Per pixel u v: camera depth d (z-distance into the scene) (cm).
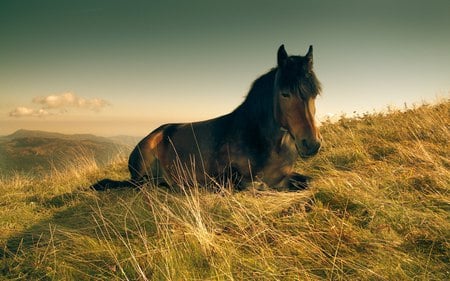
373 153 739
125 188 711
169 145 698
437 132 788
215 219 482
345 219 427
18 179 988
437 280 307
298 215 445
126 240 451
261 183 593
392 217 419
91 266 389
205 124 674
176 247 387
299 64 509
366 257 350
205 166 644
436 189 493
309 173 704
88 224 527
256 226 428
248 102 605
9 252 440
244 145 599
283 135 568
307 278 318
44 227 527
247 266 348
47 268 383
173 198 545
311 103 500
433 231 378
